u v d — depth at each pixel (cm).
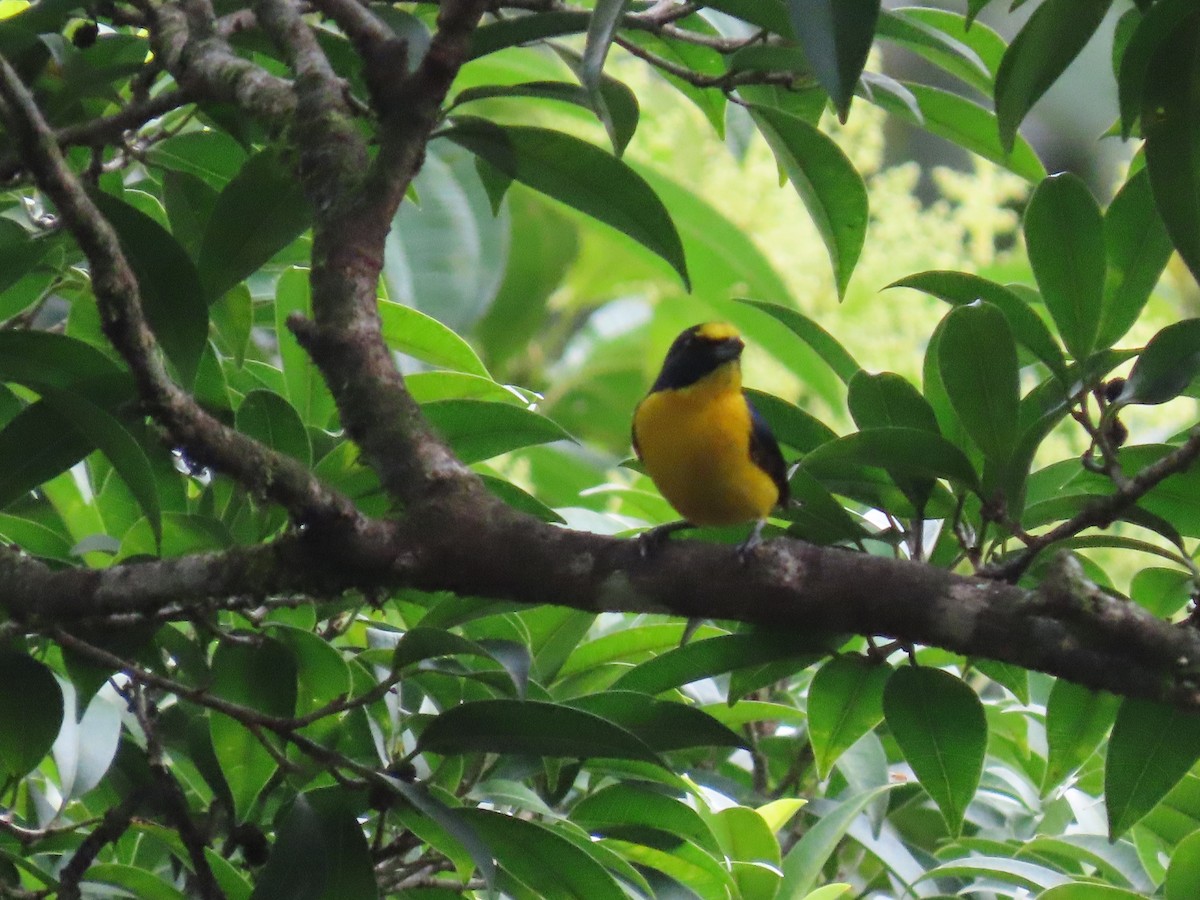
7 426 646
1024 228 671
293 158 665
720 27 908
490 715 628
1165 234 682
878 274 1345
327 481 733
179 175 796
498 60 1251
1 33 672
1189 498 698
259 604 609
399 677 625
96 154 712
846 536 732
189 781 835
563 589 566
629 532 965
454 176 1303
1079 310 676
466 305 1262
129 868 703
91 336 818
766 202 1493
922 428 719
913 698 681
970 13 639
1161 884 832
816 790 960
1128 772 646
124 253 651
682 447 834
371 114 682
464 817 641
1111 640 537
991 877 865
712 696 948
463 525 567
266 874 610
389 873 747
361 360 607
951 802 694
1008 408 652
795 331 764
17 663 636
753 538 746
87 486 932
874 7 493
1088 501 686
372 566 568
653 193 713
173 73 710
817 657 704
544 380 1855
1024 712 919
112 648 670
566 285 1861
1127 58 625
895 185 1379
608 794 745
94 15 767
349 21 604
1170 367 634
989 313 629
